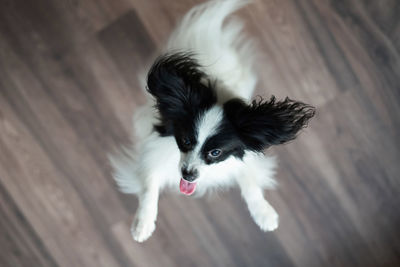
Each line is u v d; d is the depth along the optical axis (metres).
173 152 1.58
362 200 2.06
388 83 2.03
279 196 2.03
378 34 2.02
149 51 1.96
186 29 1.77
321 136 2.03
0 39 1.93
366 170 2.05
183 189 1.55
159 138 1.57
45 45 1.95
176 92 1.29
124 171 1.85
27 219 1.98
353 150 2.04
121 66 1.96
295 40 1.99
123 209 2.00
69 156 1.97
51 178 1.98
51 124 1.96
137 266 2.01
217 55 1.68
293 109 1.29
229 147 1.37
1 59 1.93
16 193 1.97
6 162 1.96
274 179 2.02
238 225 2.02
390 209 2.07
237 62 1.76
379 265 2.07
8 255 1.98
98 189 1.99
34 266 2.00
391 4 2.01
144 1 1.95
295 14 1.99
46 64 1.95
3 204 1.97
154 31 1.96
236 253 2.03
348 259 2.06
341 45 2.01
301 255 2.05
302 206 2.04
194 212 2.00
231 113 1.30
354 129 2.04
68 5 1.94
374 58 2.02
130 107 1.97
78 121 1.97
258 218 1.76
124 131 1.98
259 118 1.27
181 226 2.01
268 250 2.04
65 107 1.96
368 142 2.04
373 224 2.07
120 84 1.96
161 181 1.77
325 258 2.06
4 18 1.92
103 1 1.94
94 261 2.01
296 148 2.02
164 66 1.28
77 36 1.95
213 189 1.95
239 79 1.67
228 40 1.84
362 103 2.03
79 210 1.99
